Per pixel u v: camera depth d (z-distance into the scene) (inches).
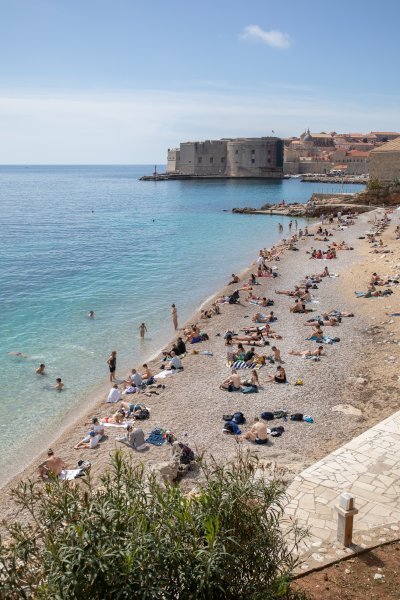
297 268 1991.9
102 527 273.4
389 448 642.2
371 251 2220.7
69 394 949.2
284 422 778.8
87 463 690.2
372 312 1348.4
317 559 438.3
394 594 394.9
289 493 543.2
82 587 257.9
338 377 939.3
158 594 265.9
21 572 280.2
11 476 688.4
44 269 2117.4
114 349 1190.9
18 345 1210.0
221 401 867.4
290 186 6889.8
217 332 1268.5
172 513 298.4
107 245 2741.1
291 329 1248.2
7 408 891.4
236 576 296.5
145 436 756.6
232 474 342.0
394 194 3673.7
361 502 525.7
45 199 6151.6
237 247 2613.2
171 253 2468.0
